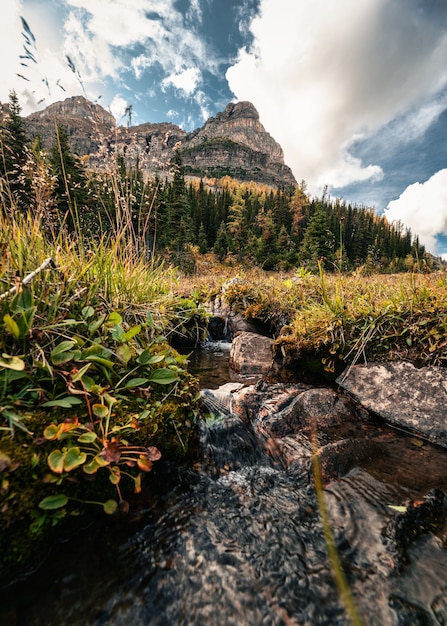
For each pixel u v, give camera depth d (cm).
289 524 130
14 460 107
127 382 169
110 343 187
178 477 155
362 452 185
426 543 118
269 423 222
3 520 98
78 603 93
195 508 137
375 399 243
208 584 101
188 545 116
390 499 144
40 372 142
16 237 192
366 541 120
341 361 290
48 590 96
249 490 153
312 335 310
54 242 238
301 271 604
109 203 309
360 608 94
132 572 104
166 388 186
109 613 90
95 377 161
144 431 149
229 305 673
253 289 678
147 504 135
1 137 221
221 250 4316
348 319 296
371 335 273
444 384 222
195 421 190
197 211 5950
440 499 142
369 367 268
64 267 201
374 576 105
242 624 90
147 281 327
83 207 300
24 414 126
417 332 256
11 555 98
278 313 539
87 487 124
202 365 445
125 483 136
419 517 131
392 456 183
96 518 123
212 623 90
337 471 168
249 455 189
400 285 320
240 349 423
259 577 104
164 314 315
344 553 115
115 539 116
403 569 107
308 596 98
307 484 158
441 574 105
